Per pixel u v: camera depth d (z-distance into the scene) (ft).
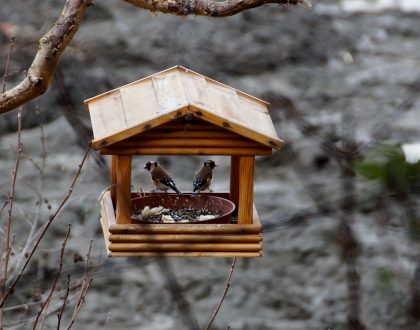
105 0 75.10
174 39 68.13
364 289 40.57
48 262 39.34
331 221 47.98
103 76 60.03
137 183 49.37
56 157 53.01
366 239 41.57
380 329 39.09
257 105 25.64
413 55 75.00
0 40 54.03
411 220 18.71
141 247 23.20
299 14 78.74
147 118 21.97
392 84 66.85
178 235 23.31
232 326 42.50
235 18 74.59
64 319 42.09
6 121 58.39
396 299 30.83
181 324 41.96
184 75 24.58
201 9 18.28
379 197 19.02
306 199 49.24
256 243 23.66
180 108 21.81
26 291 36.27
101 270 34.24
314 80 67.67
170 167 54.44
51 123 57.16
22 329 35.19
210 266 47.60
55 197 48.08
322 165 52.90
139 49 65.41
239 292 45.32
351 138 21.27
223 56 67.87
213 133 22.53
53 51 17.54
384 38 79.15
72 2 17.56
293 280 45.93
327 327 42.78
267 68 69.10
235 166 27.07
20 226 44.21
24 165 52.65
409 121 56.39
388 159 17.54
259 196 50.67
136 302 43.86
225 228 23.39
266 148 22.77
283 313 44.06
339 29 78.48
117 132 21.80
